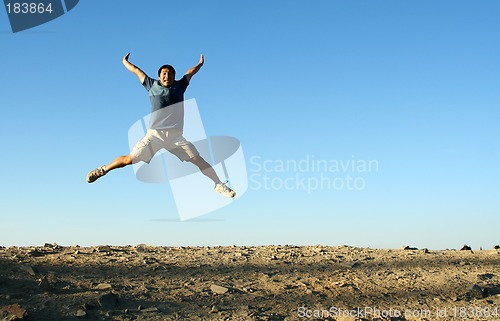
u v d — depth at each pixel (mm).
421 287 7652
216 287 7422
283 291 7438
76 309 6445
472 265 8789
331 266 8688
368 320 6512
